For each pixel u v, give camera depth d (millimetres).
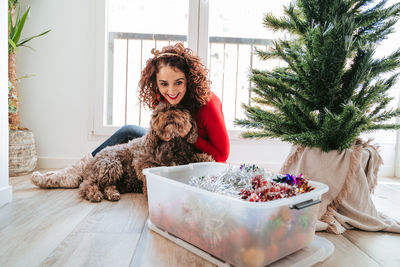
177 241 846
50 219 1013
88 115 2066
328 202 1002
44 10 2014
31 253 770
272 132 1068
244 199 723
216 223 733
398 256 801
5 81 1175
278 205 671
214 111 1208
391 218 1047
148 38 2223
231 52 2316
